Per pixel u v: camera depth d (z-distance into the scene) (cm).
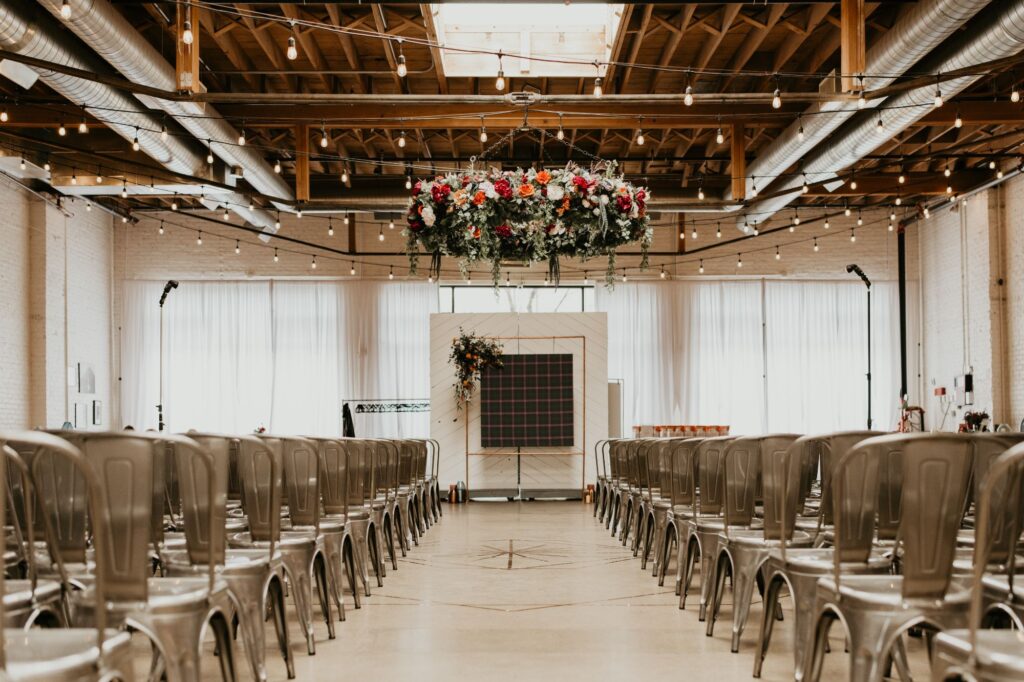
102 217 1727
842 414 1842
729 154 1482
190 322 1817
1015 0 758
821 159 1187
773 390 1850
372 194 1469
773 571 414
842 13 832
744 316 1861
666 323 1850
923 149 1428
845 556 373
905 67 866
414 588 662
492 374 1438
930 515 295
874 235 1836
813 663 344
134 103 995
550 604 598
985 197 1538
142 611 290
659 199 1295
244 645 382
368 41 1048
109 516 287
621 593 637
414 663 447
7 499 354
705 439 576
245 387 1819
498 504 1393
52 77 859
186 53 830
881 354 1833
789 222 1841
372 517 678
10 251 1404
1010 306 1511
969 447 293
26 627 293
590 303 1873
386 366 1830
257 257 1814
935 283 1730
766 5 920
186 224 1806
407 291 1844
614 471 1029
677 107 1139
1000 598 310
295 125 1195
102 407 1720
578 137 1403
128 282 1792
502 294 1867
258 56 1089
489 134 1384
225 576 378
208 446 366
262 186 1301
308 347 1831
